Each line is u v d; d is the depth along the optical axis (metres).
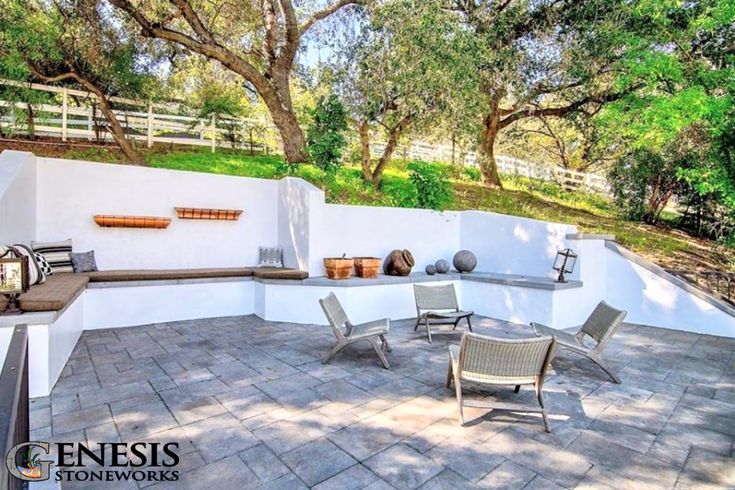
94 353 4.34
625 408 3.29
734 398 3.52
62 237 5.65
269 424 2.85
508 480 2.26
